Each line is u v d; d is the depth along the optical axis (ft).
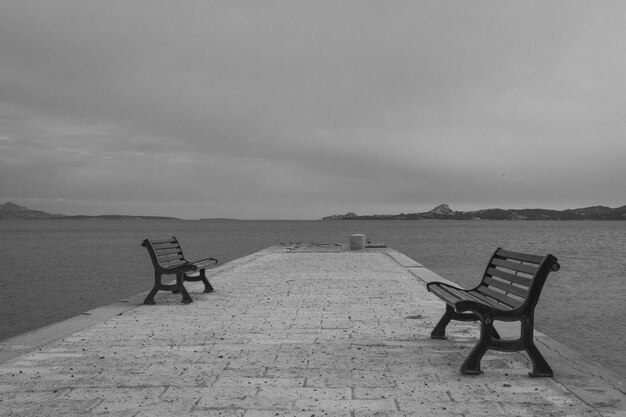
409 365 19.61
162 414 14.79
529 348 18.25
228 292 38.27
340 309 31.09
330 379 17.93
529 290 18.29
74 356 20.93
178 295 36.91
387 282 43.29
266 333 24.93
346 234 399.24
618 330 44.70
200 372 18.76
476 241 258.37
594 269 105.19
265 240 281.74
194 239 305.73
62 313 59.36
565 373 18.48
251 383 17.51
